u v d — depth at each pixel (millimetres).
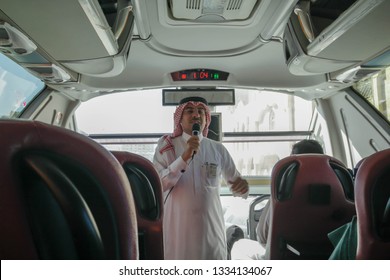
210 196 2150
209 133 3885
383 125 3324
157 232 1291
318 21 2631
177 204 2094
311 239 2090
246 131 4160
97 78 3561
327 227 2057
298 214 2047
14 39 2223
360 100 3592
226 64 3568
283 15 2555
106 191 553
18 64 2766
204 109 2330
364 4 1762
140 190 1243
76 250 559
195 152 1974
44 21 2004
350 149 4031
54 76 3105
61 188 532
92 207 551
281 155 4277
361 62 2691
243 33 2955
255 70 3633
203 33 2963
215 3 2408
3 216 531
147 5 2480
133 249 583
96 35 2178
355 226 1120
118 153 1212
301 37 2436
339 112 4027
